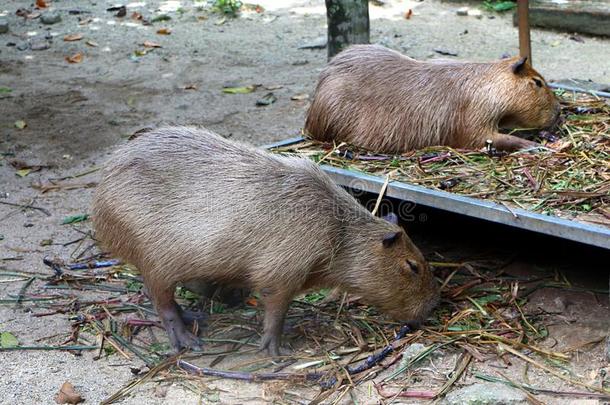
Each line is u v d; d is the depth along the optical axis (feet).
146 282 13.80
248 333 14.17
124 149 13.93
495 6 28.45
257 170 13.65
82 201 17.69
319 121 16.39
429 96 15.92
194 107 21.40
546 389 12.97
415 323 13.98
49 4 30.48
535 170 14.98
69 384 13.16
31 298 14.93
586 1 26.58
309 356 13.70
